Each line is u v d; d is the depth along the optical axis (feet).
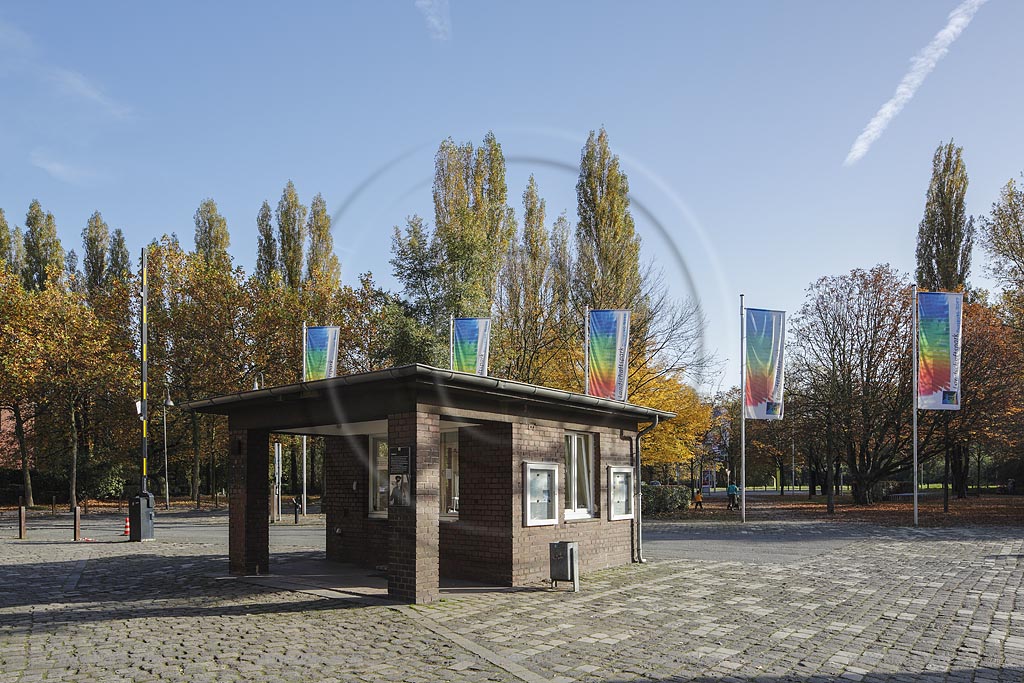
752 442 104.78
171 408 118.62
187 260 120.37
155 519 91.35
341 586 34.30
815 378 97.45
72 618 27.61
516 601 30.60
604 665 20.72
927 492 150.41
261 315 113.19
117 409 121.29
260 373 114.01
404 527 30.32
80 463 126.21
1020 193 86.38
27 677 19.60
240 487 38.86
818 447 101.09
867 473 104.99
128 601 31.12
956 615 27.84
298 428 38.99
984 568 41.11
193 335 114.01
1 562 46.19
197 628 25.67
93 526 80.28
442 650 22.43
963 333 93.66
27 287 151.02
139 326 118.32
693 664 20.84
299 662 21.06
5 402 105.81
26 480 113.60
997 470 155.63
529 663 20.94
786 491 208.74
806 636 24.31
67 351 102.58
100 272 160.45
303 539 62.85
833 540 58.44
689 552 50.01
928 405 70.85
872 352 97.04
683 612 28.32
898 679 19.47
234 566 38.81
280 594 32.45
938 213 127.03
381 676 19.67
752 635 24.44
